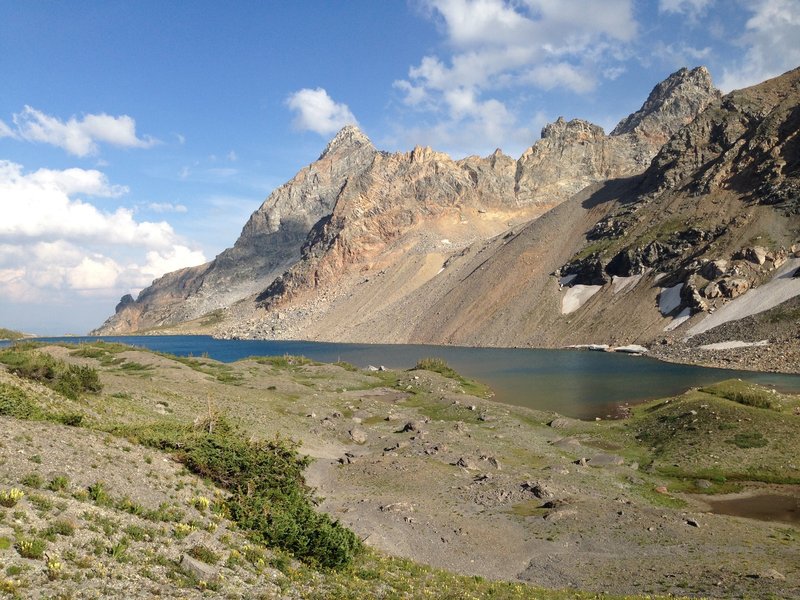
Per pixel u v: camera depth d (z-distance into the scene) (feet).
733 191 622.95
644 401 263.29
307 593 61.31
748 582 81.66
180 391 219.61
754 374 336.70
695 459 156.46
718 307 490.49
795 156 585.63
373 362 530.27
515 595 76.69
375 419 225.76
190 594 51.93
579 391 300.40
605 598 76.13
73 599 44.68
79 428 90.74
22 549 49.03
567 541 103.65
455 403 248.32
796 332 393.91
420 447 171.53
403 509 114.73
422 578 80.28
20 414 88.63
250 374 306.76
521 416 228.22
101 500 66.13
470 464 152.56
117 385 195.31
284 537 73.67
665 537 104.68
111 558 53.98
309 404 238.89
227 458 92.99
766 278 486.38
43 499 60.03
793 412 182.50
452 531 105.81
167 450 93.97
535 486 130.72
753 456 152.97
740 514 123.54
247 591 56.65
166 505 71.87
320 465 150.10
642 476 152.15
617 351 510.58
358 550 83.05
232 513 77.92
